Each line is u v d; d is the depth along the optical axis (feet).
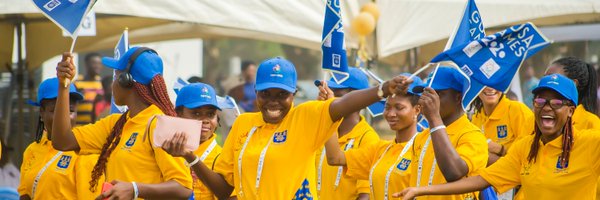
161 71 28.32
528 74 61.16
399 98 29.63
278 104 26.73
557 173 26.20
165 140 25.46
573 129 26.23
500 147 32.65
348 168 30.96
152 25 54.90
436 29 46.93
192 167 27.27
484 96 37.09
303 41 58.49
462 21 27.99
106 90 55.36
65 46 54.85
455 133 27.71
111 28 55.01
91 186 28.32
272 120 26.91
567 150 26.07
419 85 29.55
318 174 34.27
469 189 26.53
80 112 56.54
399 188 29.04
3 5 41.73
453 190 26.16
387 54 46.73
